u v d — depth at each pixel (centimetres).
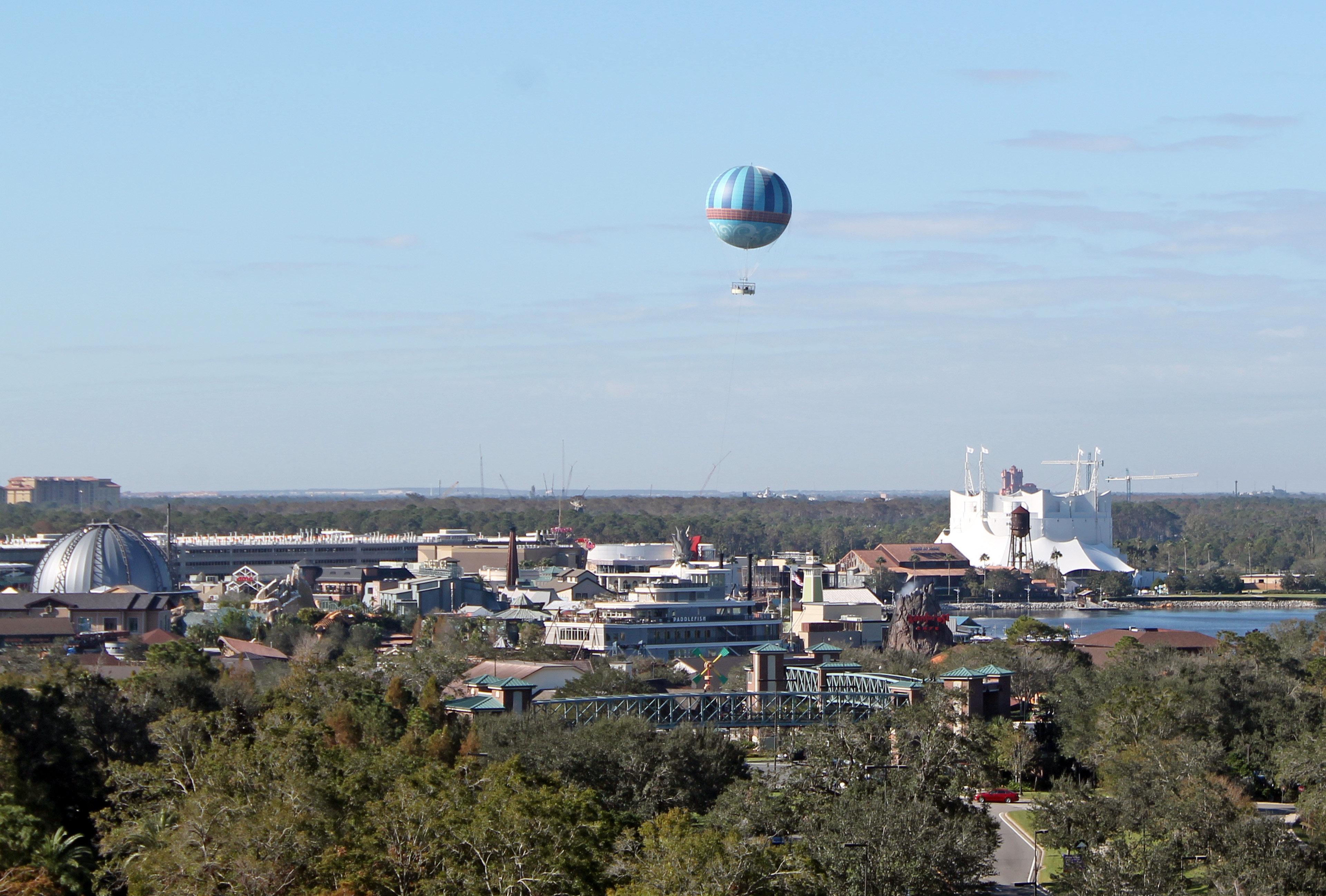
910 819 17012
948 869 16888
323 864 14875
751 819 18988
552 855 15125
